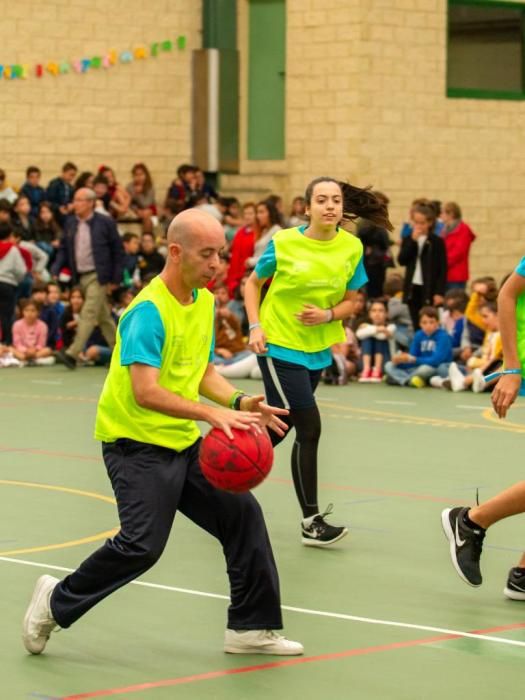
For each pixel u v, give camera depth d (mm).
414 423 15750
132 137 27562
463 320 19891
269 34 27719
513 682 6168
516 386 7629
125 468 6344
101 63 27172
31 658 6465
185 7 27812
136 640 6789
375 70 26422
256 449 6199
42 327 22172
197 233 6215
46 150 26797
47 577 6504
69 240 21156
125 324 6277
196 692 5961
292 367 9172
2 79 26359
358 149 26391
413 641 6824
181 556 8719
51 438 14094
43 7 26594
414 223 20797
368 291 22453
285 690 6000
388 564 8617
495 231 27719
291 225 23766
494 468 12500
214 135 27625
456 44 27312
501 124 27672
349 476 12000
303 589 7930
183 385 6406
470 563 7684
